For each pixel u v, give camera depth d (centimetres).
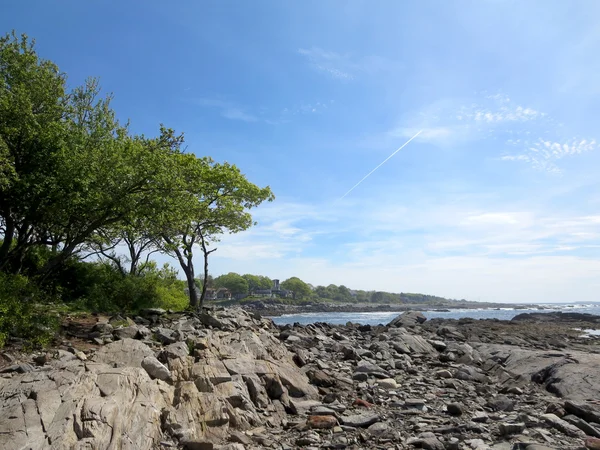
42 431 670
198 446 750
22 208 1923
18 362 1009
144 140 2648
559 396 1289
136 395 839
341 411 1073
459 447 820
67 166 1853
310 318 10894
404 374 1570
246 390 1044
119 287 2450
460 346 2106
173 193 1975
